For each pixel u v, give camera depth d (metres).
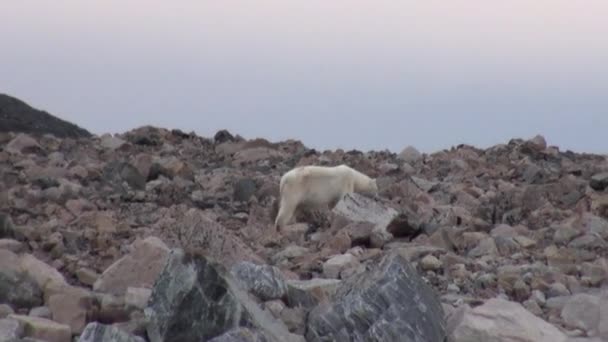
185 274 31.50
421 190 65.75
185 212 50.16
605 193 64.94
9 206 56.34
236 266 36.06
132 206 59.19
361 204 52.97
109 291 37.91
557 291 41.06
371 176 75.94
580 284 43.09
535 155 86.38
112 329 29.53
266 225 55.19
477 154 87.44
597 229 53.69
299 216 56.16
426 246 47.81
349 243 48.09
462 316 34.09
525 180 73.50
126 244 46.28
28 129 96.69
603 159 88.56
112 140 87.62
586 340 34.28
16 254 41.00
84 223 51.19
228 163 82.38
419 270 44.16
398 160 85.06
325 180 55.78
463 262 45.41
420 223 52.16
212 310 31.06
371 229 49.50
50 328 32.19
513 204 61.94
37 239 47.19
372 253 45.84
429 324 33.00
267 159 84.62
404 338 32.22
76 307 34.25
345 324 32.72
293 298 35.94
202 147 91.38
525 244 49.97
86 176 68.94
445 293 40.78
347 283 35.53
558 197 63.97
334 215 52.69
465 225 55.22
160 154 84.44
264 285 35.25
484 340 33.03
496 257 47.38
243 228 53.88
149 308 31.81
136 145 89.31
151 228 49.22
